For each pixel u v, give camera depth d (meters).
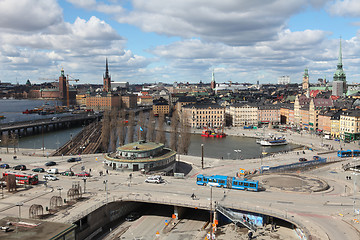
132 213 101.25
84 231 85.69
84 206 93.06
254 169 146.25
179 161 166.88
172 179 121.62
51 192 108.12
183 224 94.25
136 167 134.00
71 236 63.75
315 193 104.56
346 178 129.25
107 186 112.56
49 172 132.75
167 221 96.94
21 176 115.69
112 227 93.56
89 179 122.50
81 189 107.12
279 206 91.62
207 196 100.12
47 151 199.75
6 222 65.81
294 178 123.75
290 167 147.38
